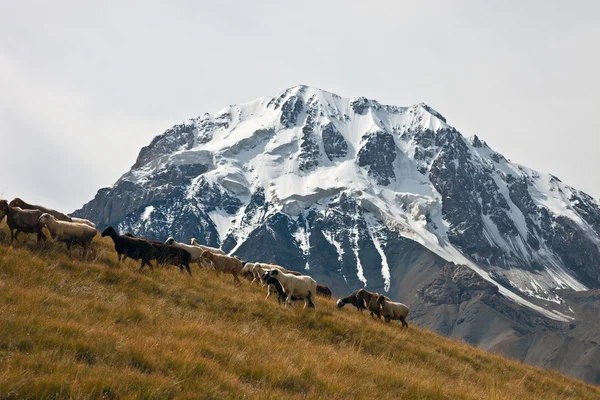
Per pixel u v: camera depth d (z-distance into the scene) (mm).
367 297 81312
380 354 59219
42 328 37281
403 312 81188
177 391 32000
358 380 42562
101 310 47250
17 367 31078
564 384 71438
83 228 64188
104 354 35406
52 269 55875
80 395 29047
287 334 54750
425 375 51719
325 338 59344
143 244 67188
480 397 46250
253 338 48906
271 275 69250
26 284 49938
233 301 61906
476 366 68688
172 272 70062
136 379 32094
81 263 60219
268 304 64312
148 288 58688
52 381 29609
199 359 37531
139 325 45438
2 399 27641
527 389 64062
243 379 37438
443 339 81562
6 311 39844
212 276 78312
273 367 39906
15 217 61938
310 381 39625
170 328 45469
